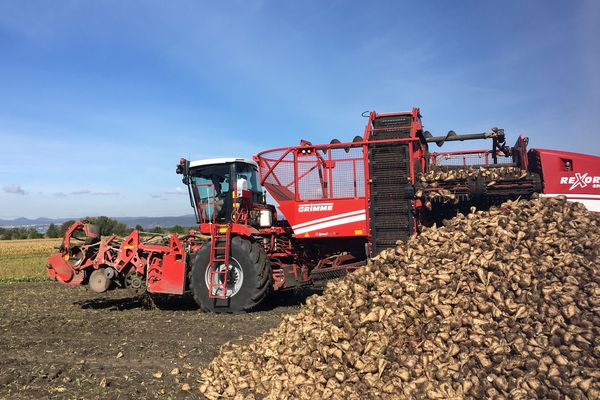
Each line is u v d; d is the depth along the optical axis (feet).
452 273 14.80
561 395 10.16
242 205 26.96
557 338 11.60
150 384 14.14
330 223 24.49
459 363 11.83
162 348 17.97
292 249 26.71
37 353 17.76
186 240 28.09
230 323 22.13
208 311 25.27
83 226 28.55
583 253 14.57
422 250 16.55
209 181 28.17
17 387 14.12
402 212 23.29
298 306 27.30
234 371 14.19
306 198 24.93
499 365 11.36
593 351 10.94
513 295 13.44
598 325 11.66
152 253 26.91
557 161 20.76
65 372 15.44
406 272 15.62
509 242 15.57
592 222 16.53
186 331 20.63
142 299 30.01
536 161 21.27
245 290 24.75
